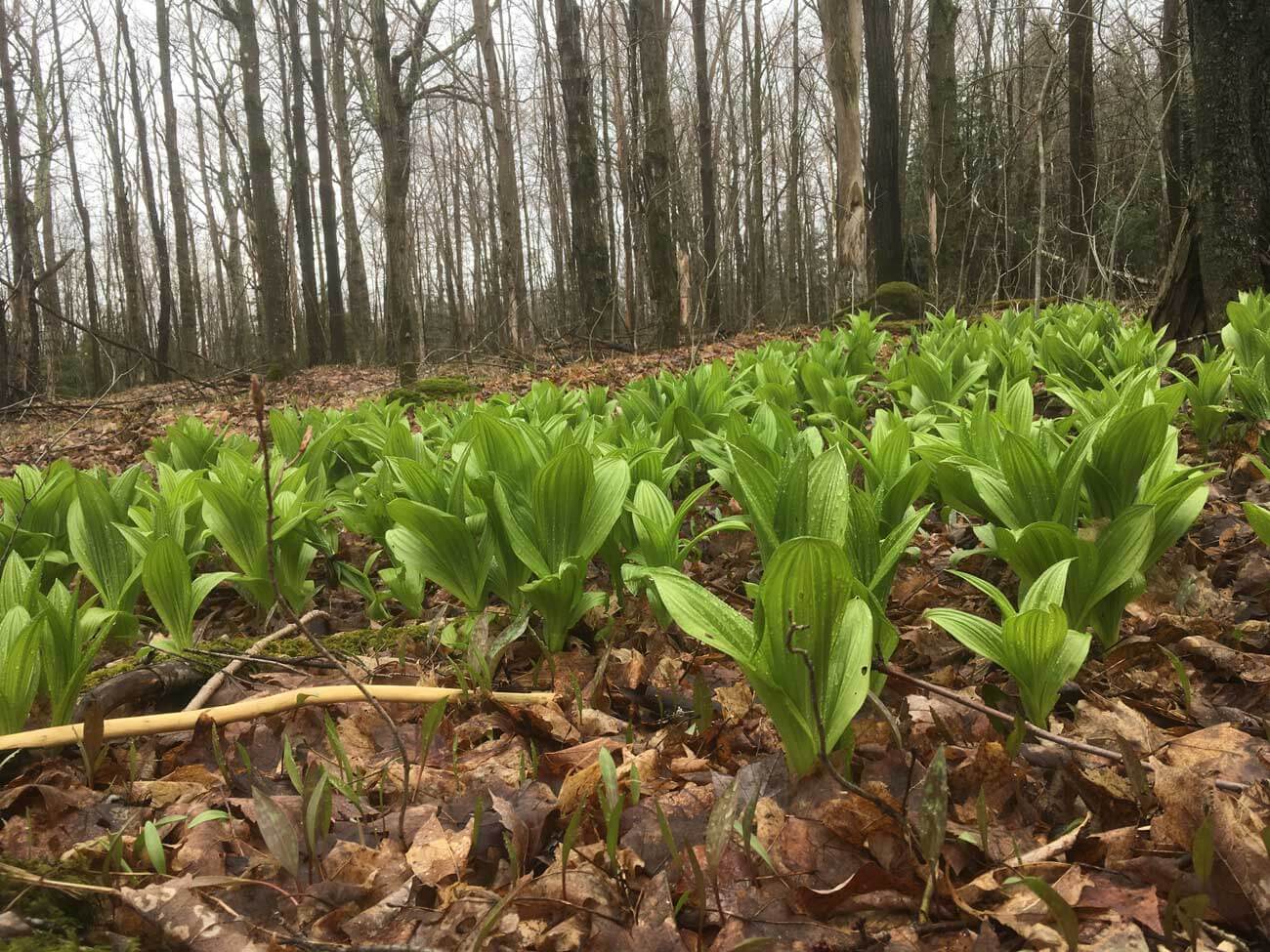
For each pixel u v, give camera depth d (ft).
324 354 82.43
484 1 64.34
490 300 107.86
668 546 8.43
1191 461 13.19
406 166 37.65
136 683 7.52
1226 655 7.25
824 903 4.59
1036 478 7.73
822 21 44.78
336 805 6.17
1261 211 18.84
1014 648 5.99
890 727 5.67
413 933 4.67
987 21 67.31
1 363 48.19
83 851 5.29
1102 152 53.31
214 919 4.71
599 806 5.68
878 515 8.50
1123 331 18.51
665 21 52.47
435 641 9.30
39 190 83.82
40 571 7.23
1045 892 3.69
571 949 4.51
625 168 53.83
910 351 25.17
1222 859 4.33
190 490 10.73
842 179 45.29
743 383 18.81
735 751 6.67
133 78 81.05
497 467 9.27
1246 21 18.30
